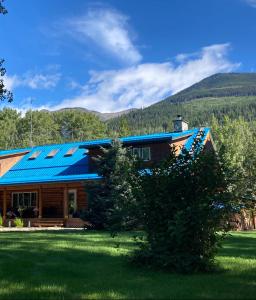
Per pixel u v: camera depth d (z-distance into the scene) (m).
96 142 33.72
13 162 39.47
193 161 9.59
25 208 33.69
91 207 22.81
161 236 9.38
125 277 8.70
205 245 9.25
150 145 31.25
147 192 9.56
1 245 12.95
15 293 7.50
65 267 9.70
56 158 38.00
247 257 11.12
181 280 8.32
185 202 9.35
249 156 28.62
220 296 7.00
